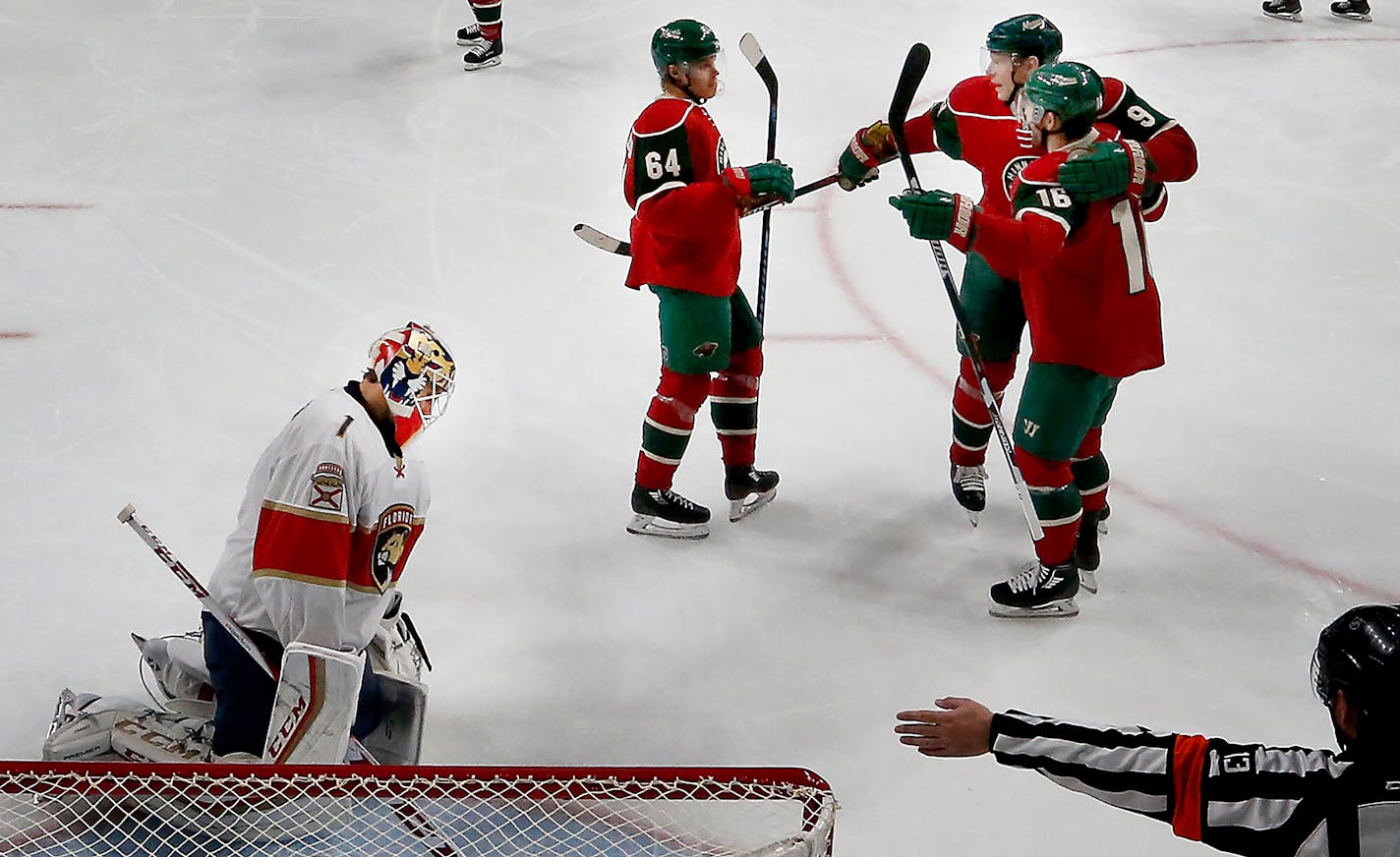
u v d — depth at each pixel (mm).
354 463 8016
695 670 10422
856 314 16094
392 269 16609
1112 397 11086
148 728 8812
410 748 8867
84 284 15930
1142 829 8984
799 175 19578
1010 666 10570
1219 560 11898
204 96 21156
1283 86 22750
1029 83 9922
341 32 23844
